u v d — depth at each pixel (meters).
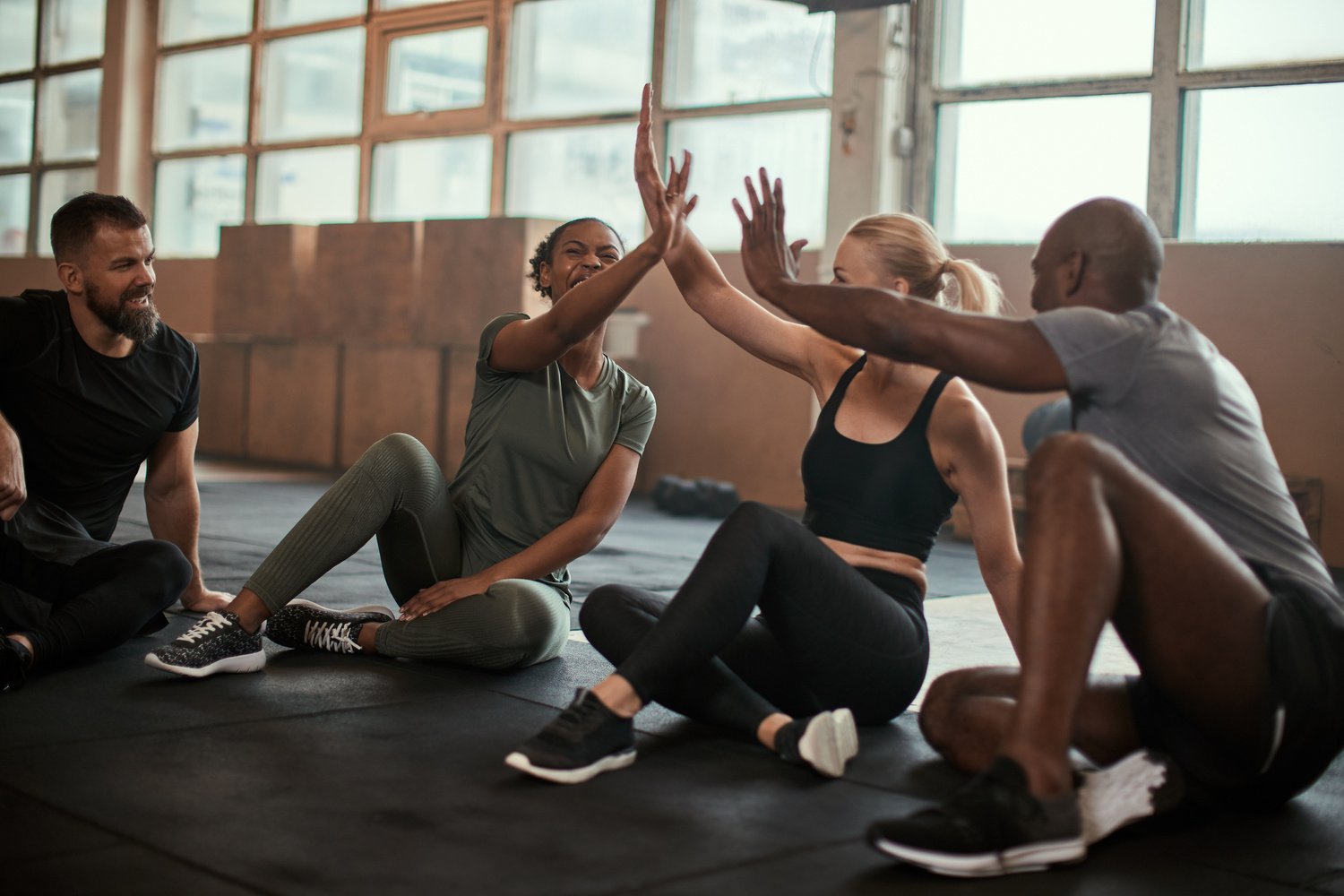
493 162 8.33
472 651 2.50
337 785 1.77
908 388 2.06
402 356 8.03
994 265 6.45
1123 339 1.66
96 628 2.40
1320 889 1.52
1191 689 1.60
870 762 1.99
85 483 2.64
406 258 8.07
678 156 7.61
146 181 10.34
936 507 2.09
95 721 2.04
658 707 2.29
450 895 1.39
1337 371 5.56
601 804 1.73
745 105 7.28
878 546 2.08
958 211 6.65
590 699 1.84
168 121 10.28
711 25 7.46
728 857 1.55
